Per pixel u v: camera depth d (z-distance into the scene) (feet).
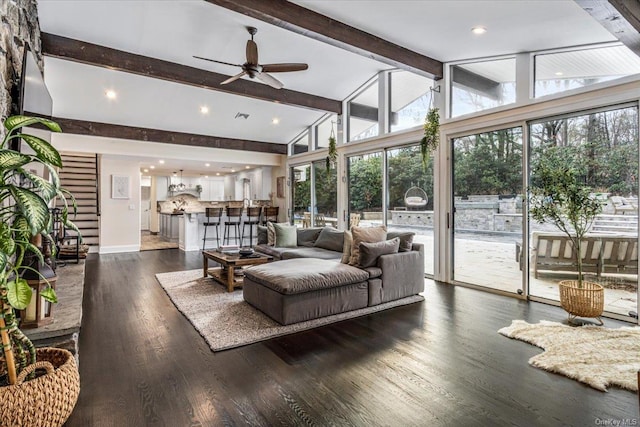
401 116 18.60
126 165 25.84
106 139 23.17
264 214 29.09
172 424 5.86
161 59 16.03
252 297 11.87
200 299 12.94
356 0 10.59
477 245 14.83
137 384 7.09
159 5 12.35
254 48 13.15
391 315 11.28
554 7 9.70
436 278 16.21
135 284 15.47
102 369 7.70
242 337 9.37
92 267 19.39
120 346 8.89
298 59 16.76
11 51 8.10
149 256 23.39
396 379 7.30
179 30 13.94
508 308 11.96
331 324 10.46
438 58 14.99
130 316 11.17
